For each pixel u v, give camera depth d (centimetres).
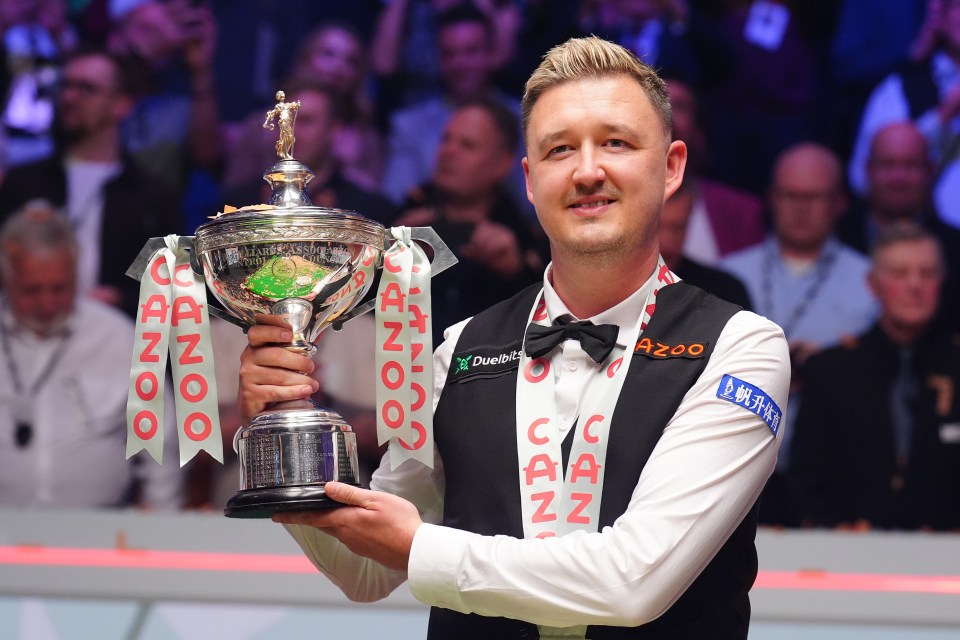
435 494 265
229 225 236
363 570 259
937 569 493
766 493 560
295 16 642
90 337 586
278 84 640
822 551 502
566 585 215
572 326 246
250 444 233
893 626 455
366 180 621
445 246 254
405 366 246
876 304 584
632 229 237
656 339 244
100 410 579
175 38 636
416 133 627
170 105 632
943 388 556
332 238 238
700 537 220
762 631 454
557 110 238
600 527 231
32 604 455
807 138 625
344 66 626
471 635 239
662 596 216
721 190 613
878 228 605
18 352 579
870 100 627
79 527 511
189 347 244
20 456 569
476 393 251
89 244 602
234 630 440
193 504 573
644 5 633
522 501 238
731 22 633
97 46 633
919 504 547
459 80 631
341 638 433
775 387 235
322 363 568
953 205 606
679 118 613
